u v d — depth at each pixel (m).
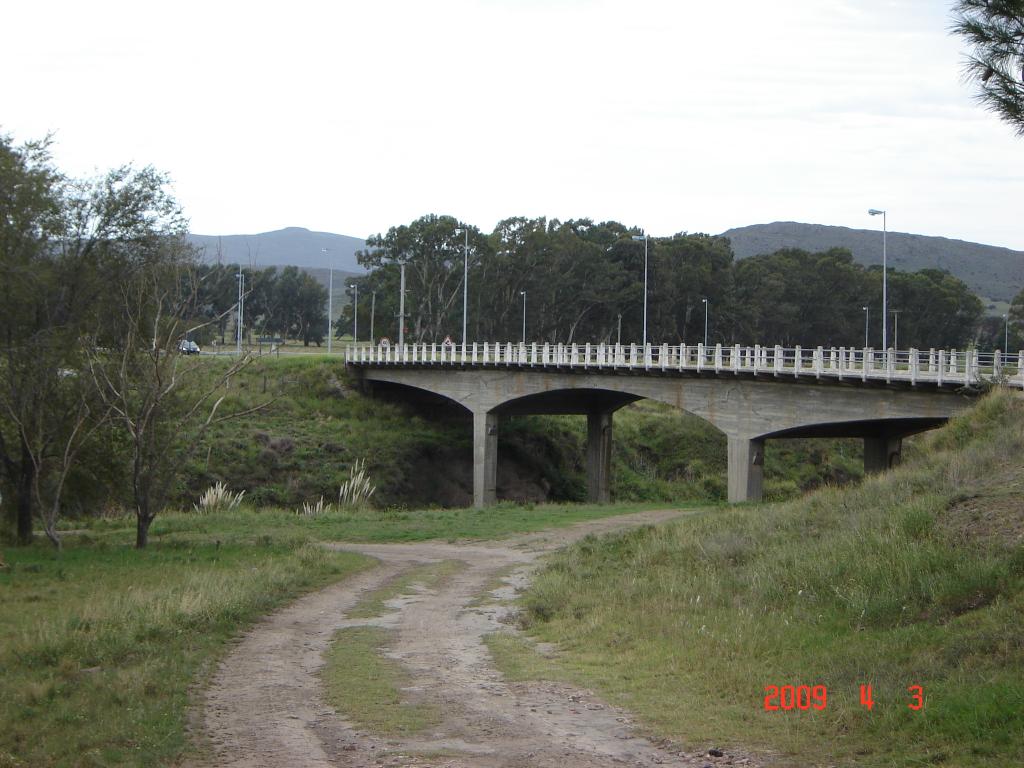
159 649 17.09
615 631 18.66
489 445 69.88
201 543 36.12
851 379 42.66
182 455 39.91
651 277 113.25
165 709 13.34
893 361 40.97
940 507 21.38
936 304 124.06
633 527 38.62
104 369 36.00
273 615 22.09
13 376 34.47
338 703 14.07
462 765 11.12
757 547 24.48
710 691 14.30
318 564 29.80
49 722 12.77
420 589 26.45
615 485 74.81
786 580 20.08
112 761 11.23
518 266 116.31
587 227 134.38
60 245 36.47
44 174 35.44
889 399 41.72
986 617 14.92
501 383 68.25
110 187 37.38
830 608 17.66
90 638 17.45
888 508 23.86
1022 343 114.25
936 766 10.55
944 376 38.25
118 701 13.70
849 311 127.19
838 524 24.50
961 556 17.66
